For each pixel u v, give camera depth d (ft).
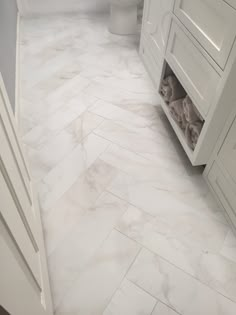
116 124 5.67
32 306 2.02
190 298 3.36
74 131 5.45
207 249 3.82
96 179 4.62
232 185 3.92
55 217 4.08
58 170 4.73
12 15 7.56
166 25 5.30
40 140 5.23
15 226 2.05
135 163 4.92
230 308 3.30
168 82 5.50
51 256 3.66
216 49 3.42
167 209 4.26
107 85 6.68
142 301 3.32
